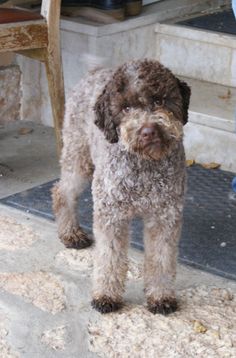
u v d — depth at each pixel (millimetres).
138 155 3186
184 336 3398
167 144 3143
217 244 4191
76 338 3393
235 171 5102
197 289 3779
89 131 3738
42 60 4980
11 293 3719
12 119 6082
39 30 4844
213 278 3889
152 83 3096
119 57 5730
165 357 3264
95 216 3510
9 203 4660
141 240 4227
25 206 4621
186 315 3555
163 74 3141
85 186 4207
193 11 6215
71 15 5766
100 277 3570
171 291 3584
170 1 6258
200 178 4992
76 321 3512
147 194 3363
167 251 3520
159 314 3545
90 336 3408
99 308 3561
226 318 3537
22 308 3604
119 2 5672
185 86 3266
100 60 4301
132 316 3541
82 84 3904
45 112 5973
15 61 5973
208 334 3410
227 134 5055
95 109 3268
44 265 3980
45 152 5488
